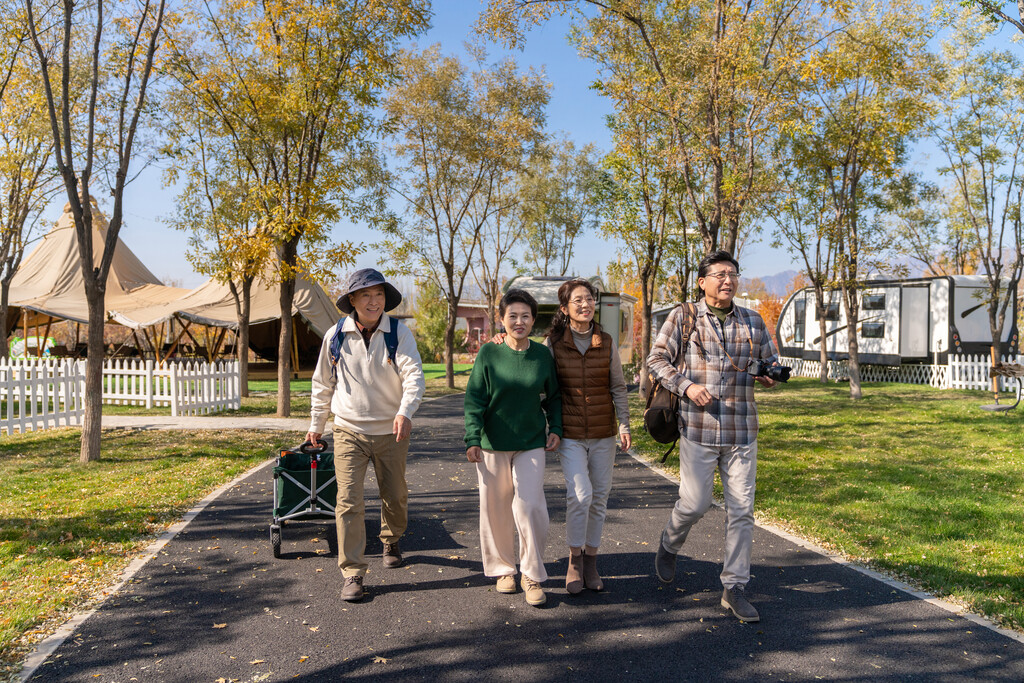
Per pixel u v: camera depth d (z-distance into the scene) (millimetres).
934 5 12875
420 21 12617
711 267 3994
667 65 12727
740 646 3498
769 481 7664
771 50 12422
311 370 28000
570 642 3541
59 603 3949
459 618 3838
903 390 19250
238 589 4262
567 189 24984
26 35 9922
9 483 7219
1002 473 7750
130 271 26625
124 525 5598
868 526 5680
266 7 12164
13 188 14797
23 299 23109
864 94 15836
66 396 11914
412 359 4270
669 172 14953
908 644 3502
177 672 3189
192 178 16859
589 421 4109
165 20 10117
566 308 4180
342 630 3670
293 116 12820
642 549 5129
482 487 4199
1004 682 3111
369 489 7121
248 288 18781
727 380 3916
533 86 19953
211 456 9023
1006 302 19422
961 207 21219
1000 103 18594
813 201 17969
